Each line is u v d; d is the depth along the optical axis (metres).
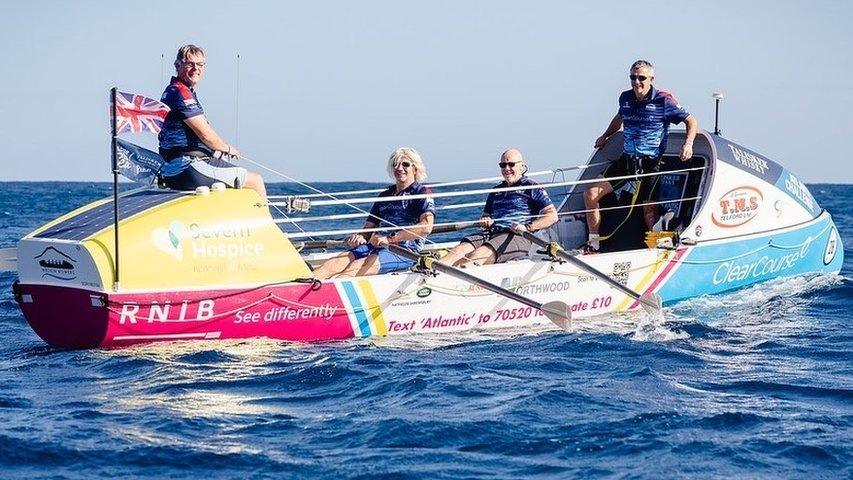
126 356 35.12
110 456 25.53
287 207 39.00
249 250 36.78
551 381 32.84
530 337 39.72
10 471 24.56
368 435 27.11
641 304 42.81
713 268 46.62
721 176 46.97
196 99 38.41
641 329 41.00
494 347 38.03
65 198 163.75
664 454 25.86
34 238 36.50
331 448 26.22
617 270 43.75
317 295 37.72
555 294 42.38
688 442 26.70
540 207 43.59
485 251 42.38
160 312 35.25
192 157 37.75
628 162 47.41
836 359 36.59
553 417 28.73
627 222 48.66
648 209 47.78
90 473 24.50
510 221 43.44
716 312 44.34
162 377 32.66
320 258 44.59
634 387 32.16
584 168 47.56
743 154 48.53
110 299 34.28
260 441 26.73
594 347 37.84
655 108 46.41
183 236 35.66
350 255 41.03
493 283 40.53
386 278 38.94
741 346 38.44
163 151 38.47
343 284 38.16
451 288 40.16
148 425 27.89
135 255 34.84
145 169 37.97
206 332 36.31
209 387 31.69
